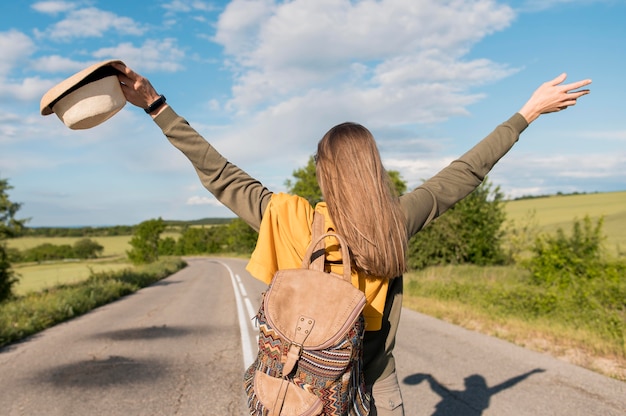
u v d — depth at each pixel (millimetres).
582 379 4895
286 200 1603
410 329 8000
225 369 5836
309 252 1454
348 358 1336
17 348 7293
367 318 1512
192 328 8938
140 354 6719
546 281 11102
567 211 54688
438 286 13023
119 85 1493
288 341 1357
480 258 20594
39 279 35375
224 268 39781
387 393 1637
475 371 5324
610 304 8398
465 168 1717
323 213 1579
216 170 1640
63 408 4449
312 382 1335
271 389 1359
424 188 1670
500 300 9953
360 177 1480
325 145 1562
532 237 16156
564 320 7953
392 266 1470
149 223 52500
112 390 5004
